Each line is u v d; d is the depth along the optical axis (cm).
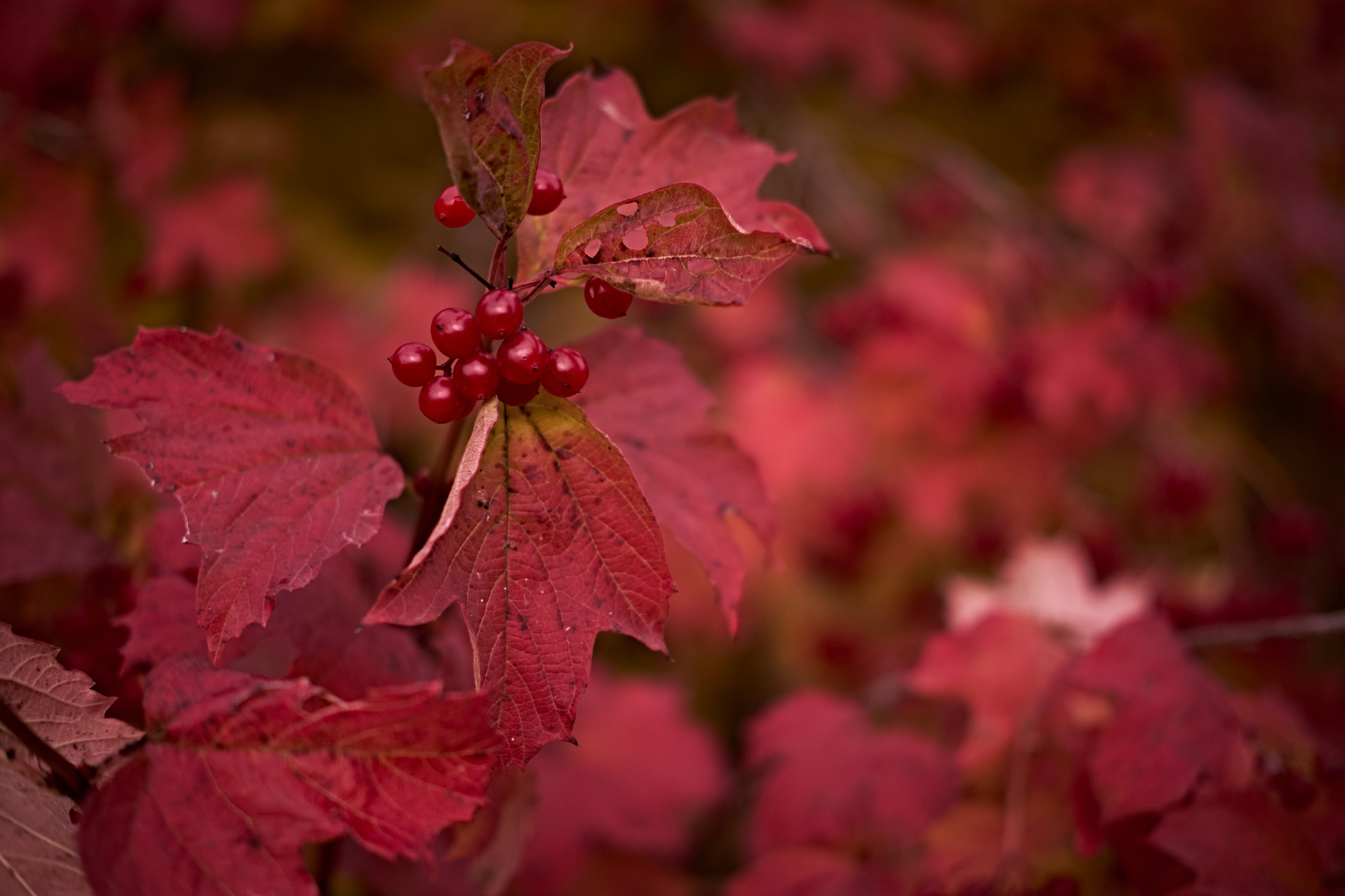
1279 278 103
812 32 109
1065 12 117
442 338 40
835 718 64
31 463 48
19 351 68
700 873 95
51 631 46
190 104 103
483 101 39
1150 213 102
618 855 74
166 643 44
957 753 60
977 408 87
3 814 40
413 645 45
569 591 41
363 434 43
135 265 89
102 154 83
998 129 123
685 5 114
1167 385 88
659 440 46
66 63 81
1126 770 49
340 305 99
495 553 41
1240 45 122
